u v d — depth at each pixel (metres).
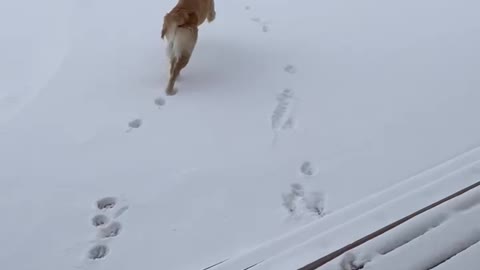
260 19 5.82
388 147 4.41
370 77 5.10
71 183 4.05
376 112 4.73
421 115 4.71
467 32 5.76
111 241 3.74
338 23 5.83
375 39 5.61
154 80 4.92
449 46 5.54
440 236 2.50
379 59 5.32
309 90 4.93
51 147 4.28
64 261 3.63
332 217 3.22
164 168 4.18
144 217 3.87
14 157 4.18
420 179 3.50
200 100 4.74
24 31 5.58
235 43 5.42
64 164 4.16
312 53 5.36
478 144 4.46
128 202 3.95
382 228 2.81
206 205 3.96
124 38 5.41
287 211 3.95
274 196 4.04
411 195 3.06
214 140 4.41
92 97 4.71
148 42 5.38
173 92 4.78
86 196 3.97
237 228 3.83
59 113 4.55
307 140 4.46
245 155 4.32
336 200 4.02
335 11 6.03
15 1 6.03
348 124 4.61
